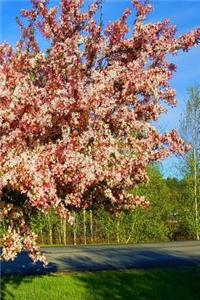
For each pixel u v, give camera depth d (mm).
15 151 8461
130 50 10234
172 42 10148
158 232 36781
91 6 10453
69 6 10406
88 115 8828
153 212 36844
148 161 9609
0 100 8461
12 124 8531
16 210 9398
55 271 18016
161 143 9664
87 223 40781
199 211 39062
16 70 9469
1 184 8094
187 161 39594
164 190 37438
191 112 39094
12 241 9008
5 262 20391
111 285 15758
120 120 9367
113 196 10047
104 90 9078
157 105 9922
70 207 10148
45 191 8109
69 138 8734
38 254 9430
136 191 34875
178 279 16969
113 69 9461
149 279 16750
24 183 8102
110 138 8992
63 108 8664
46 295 14180
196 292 15758
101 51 10188
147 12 10359
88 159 8547
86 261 21062
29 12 10555
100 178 8797
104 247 28797
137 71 9461
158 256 23250
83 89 9102
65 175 8469
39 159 8258
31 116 8445
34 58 9508
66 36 10484
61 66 9641
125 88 9305
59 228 39188
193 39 10102
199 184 39250
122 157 8977
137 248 27844
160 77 9438
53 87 8977
